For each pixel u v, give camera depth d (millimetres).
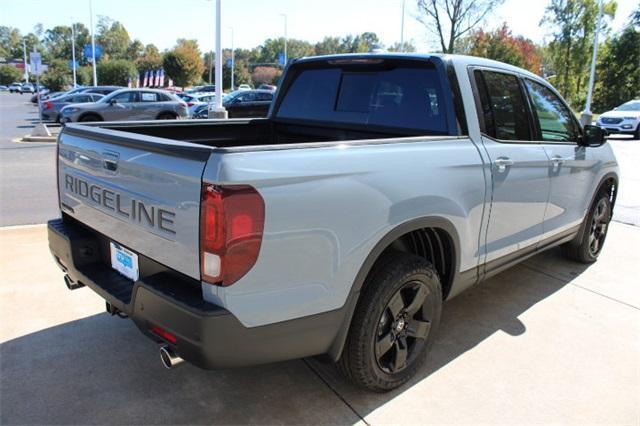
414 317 2906
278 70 94000
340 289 2334
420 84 3275
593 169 4523
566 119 4223
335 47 109375
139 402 2689
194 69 71750
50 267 4434
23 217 6375
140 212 2316
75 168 2877
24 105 40094
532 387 2959
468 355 3289
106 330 3410
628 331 3684
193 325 2010
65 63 71312
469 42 34969
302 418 2611
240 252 1987
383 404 2750
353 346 2570
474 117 3160
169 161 2135
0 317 3523
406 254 2740
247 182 1969
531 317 3873
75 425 2496
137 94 19047
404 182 2539
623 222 6852
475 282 3318
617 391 2945
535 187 3635
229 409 2662
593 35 40188
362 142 2447
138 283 2223
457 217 2891
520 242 3639
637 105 21109
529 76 3836
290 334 2229
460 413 2701
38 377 2867
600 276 4777
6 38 131750
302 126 4078
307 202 2143
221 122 3965
